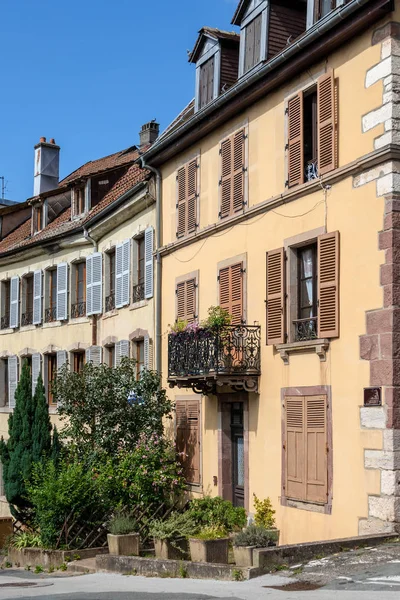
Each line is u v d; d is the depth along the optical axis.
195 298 18.39
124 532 14.94
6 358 29.81
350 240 13.37
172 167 19.97
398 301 12.39
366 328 12.84
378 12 12.79
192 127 18.28
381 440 12.36
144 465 17.56
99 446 18.78
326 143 14.04
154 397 19.31
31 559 17.12
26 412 20.89
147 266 20.81
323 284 13.78
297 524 14.18
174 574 12.47
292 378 14.62
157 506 17.58
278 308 15.01
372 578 9.83
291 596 9.14
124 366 19.50
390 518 12.07
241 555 11.61
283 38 16.33
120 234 22.81
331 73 13.97
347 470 13.03
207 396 17.77
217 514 15.43
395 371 12.27
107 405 18.97
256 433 15.66
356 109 13.45
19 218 33.41
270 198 15.53
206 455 17.69
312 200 14.41
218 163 17.72
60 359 25.84
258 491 15.48
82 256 25.16
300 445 14.24
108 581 12.59
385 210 12.62
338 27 13.52
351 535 12.82
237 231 16.81
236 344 15.76
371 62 13.16
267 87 15.66
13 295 29.17
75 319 25.27
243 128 16.72
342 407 13.25
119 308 22.55
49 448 20.69
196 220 18.53
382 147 12.65
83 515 16.73
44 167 32.97
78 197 26.73
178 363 17.19
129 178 25.17
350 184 13.45
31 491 17.28
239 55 17.47
